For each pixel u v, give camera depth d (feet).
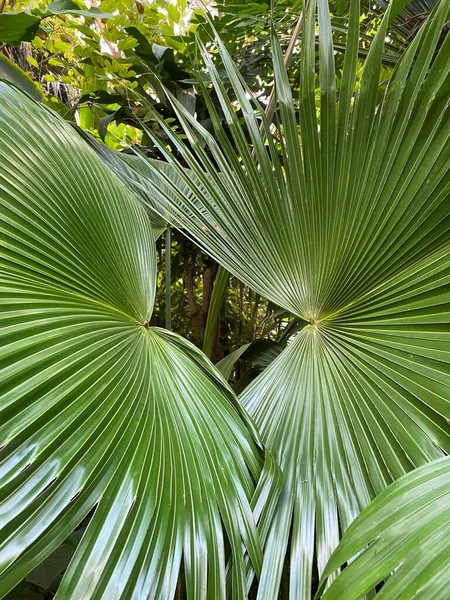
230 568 1.89
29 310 1.69
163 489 1.69
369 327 2.58
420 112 2.19
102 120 5.63
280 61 2.63
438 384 2.20
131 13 5.43
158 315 7.41
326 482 2.18
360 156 2.42
